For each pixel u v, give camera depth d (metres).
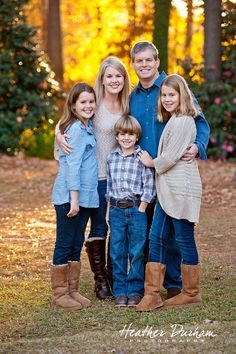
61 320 4.76
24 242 7.16
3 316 4.87
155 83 5.04
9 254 6.62
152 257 4.95
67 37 31.20
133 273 5.05
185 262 4.93
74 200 4.88
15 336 4.49
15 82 14.32
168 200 4.82
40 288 5.52
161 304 4.95
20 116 14.18
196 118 5.00
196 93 13.39
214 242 6.98
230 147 13.23
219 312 4.77
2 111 14.16
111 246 5.09
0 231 7.71
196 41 24.53
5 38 14.26
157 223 4.93
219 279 5.61
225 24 13.54
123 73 5.07
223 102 13.31
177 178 4.82
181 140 4.77
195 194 4.85
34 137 14.62
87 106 4.95
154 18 13.22
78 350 4.10
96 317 4.80
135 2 21.73
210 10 13.33
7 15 14.07
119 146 5.12
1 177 11.80
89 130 4.99
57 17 20.78
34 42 14.30
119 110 5.14
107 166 5.07
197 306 4.93
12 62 14.03
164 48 13.16
